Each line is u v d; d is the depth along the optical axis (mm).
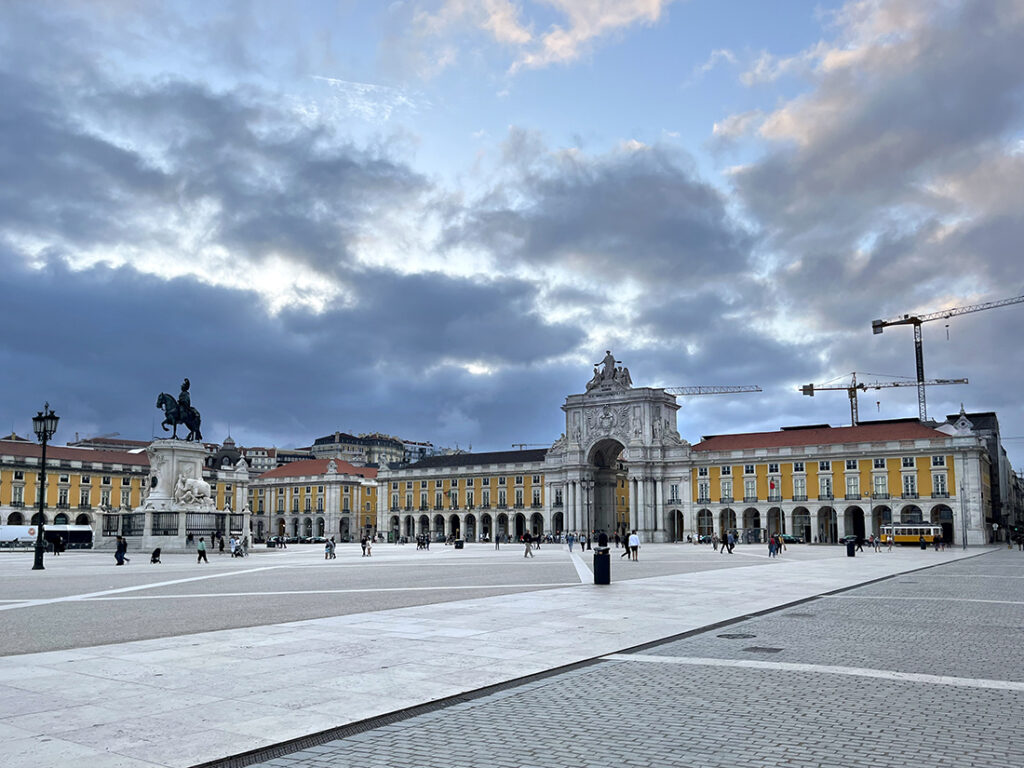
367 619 14148
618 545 72438
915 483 79000
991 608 16719
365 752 6445
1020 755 6344
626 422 95750
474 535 109688
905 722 7297
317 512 116500
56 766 5961
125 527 52594
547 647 11117
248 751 6383
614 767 6066
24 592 20719
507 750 6488
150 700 7973
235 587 22250
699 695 8352
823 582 23828
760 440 90438
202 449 53500
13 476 89500
